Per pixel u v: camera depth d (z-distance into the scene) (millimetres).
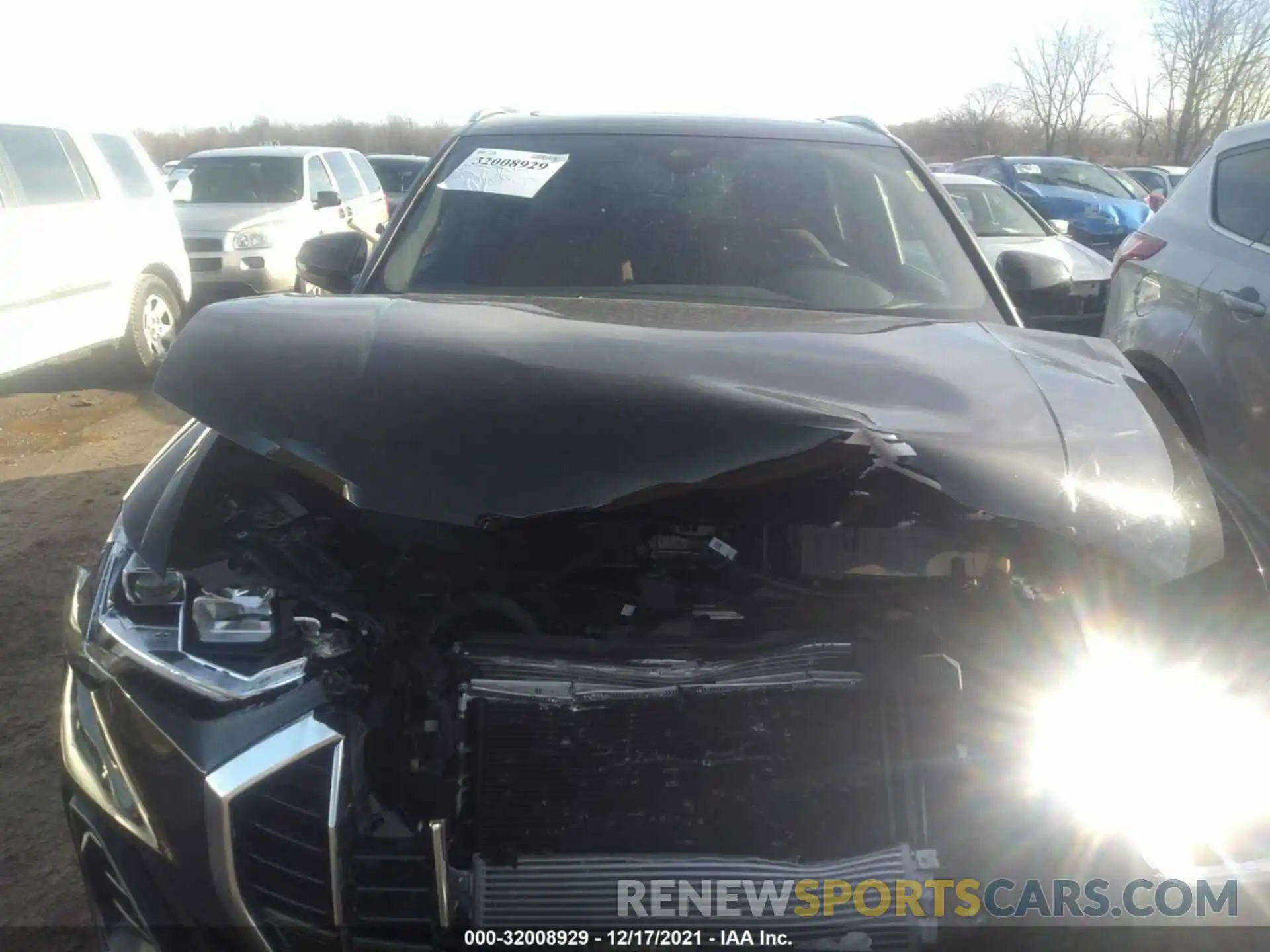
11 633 4066
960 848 1866
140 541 2133
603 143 3562
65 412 7312
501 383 1904
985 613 1988
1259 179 4465
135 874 1938
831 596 1998
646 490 1761
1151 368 4738
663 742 1915
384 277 3248
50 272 7090
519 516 1758
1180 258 4707
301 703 1872
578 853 1867
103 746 2021
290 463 1879
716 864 1846
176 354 2156
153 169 8547
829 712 1931
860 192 3400
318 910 1812
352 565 2086
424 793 1914
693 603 2023
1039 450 1926
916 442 1858
